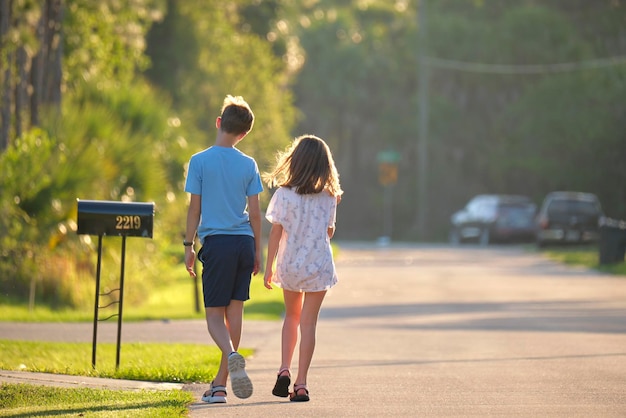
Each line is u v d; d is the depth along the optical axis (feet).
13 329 105.29
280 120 309.22
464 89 432.25
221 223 60.03
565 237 286.46
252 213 60.70
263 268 190.39
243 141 294.87
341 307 140.36
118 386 67.05
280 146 302.66
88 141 153.28
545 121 394.73
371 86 461.37
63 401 60.75
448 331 108.68
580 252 262.88
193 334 103.04
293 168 62.85
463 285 177.88
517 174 414.21
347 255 278.26
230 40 305.32
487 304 143.84
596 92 392.47
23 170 137.08
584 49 409.28
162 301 151.12
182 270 205.46
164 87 291.79
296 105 464.65
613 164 390.21
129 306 142.82
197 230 61.16
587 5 420.77
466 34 424.05
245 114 60.90
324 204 63.10
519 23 412.36
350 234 451.53
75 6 196.54
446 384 70.23
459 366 80.12
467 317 125.49
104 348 90.43
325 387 68.80
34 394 62.39
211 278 60.03
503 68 418.10
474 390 67.46
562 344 95.76
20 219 137.49
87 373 72.79
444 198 427.74
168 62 294.46
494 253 281.95
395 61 455.63
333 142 469.57
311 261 62.44
